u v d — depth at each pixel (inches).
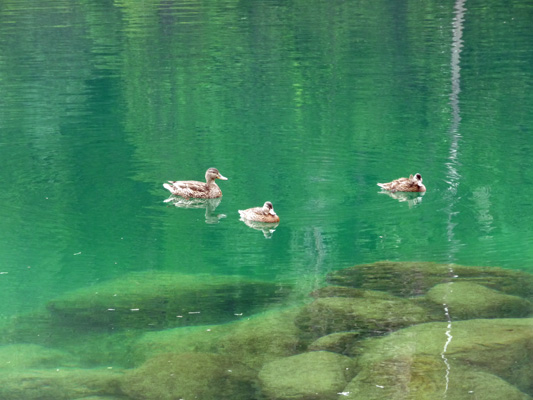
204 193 717.3
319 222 658.2
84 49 1481.3
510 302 500.7
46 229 649.0
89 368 430.3
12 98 1117.1
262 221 656.4
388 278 548.4
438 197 710.5
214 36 1600.6
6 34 1622.8
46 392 402.0
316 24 1723.7
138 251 607.5
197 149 872.9
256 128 955.3
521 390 384.5
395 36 1569.9
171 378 412.8
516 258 576.1
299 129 945.5
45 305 519.2
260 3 2044.8
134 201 714.8
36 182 764.6
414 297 514.9
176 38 1585.9
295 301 516.1
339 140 893.2
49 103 1091.3
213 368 422.6
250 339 458.9
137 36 1610.5
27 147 882.8
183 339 462.3
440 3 2022.6
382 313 489.4
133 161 831.1
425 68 1269.7
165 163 823.7
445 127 937.5
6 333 476.4
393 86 1156.5
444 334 450.0
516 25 1668.3
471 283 534.0
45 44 1531.7
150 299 526.3
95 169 804.0
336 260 585.0
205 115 1021.8
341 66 1304.1
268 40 1551.4
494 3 2004.2
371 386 392.2
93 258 591.2
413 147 860.0
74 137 924.6
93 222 664.4
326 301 511.2
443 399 375.6
